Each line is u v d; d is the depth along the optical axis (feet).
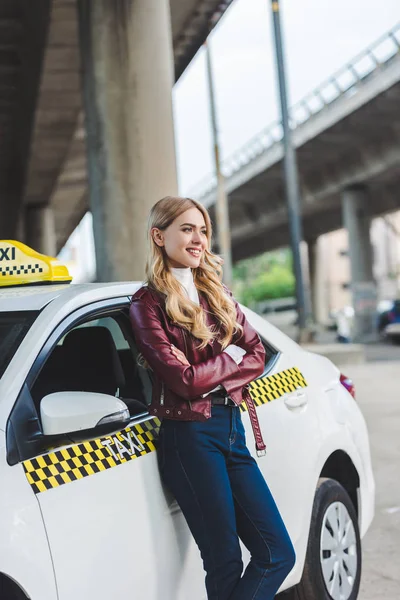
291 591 12.10
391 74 95.71
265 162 131.34
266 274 338.95
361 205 129.90
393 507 19.83
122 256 37.01
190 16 62.23
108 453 9.21
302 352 13.67
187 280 10.05
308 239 197.77
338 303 280.92
